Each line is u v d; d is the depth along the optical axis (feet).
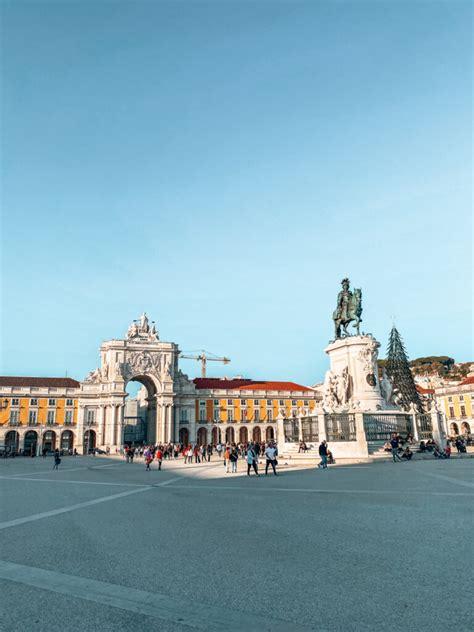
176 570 14.73
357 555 15.74
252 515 23.73
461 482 34.27
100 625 10.77
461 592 12.10
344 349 78.18
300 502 27.40
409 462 57.72
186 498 31.89
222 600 12.10
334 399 75.72
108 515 25.38
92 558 16.38
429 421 75.31
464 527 19.20
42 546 18.28
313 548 16.80
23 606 11.98
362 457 61.67
